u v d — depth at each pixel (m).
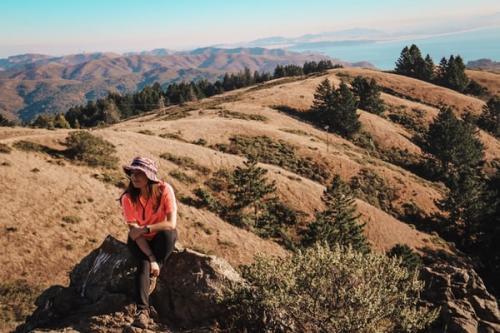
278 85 162.88
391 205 81.69
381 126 123.94
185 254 8.29
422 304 12.85
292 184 69.88
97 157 58.75
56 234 41.19
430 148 110.44
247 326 7.45
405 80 172.62
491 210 73.56
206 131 90.06
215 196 60.94
